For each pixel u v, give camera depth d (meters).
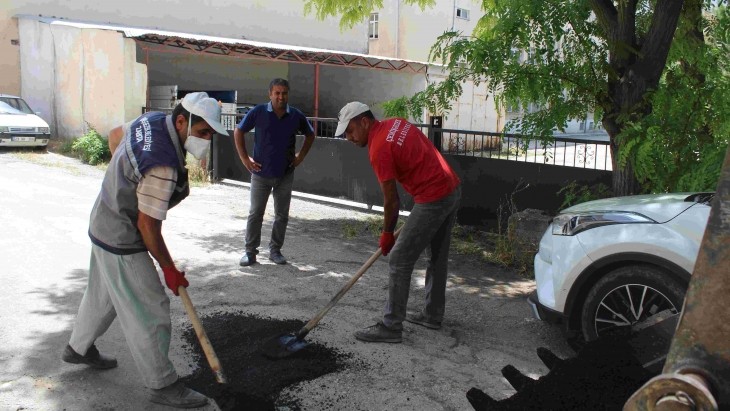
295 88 24.92
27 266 5.54
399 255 4.18
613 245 3.73
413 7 26.02
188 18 20.30
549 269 4.22
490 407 2.20
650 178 5.78
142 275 3.04
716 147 5.67
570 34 6.29
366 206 9.82
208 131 2.97
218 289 5.23
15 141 14.12
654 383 1.02
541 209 7.30
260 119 5.75
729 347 1.03
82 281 5.20
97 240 3.02
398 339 4.27
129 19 19.08
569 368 2.21
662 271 3.56
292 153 5.95
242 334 4.23
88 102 15.68
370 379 3.68
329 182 9.84
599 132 30.09
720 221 1.03
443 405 3.41
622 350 2.19
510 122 6.89
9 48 17.44
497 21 6.68
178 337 4.12
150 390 3.22
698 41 6.57
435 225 4.15
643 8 6.97
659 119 5.84
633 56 6.20
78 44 15.68
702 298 1.05
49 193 9.35
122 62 14.89
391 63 20.41
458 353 4.16
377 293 5.36
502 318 4.91
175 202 3.15
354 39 25.00
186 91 20.45
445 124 21.20
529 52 6.30
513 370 2.44
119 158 2.95
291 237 7.45
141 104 15.55
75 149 14.29
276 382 3.55
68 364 3.63
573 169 7.00
